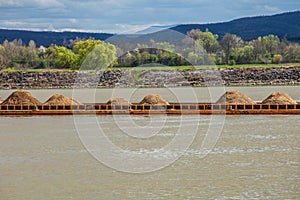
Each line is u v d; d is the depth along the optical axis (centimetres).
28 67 18838
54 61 18738
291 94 11631
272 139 5322
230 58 18100
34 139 5516
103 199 3412
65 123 6644
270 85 15900
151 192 3544
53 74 17338
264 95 11512
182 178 3869
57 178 3897
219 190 3556
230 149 4875
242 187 3612
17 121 6912
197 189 3591
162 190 3588
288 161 4328
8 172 4094
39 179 3881
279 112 7169
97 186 3697
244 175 3916
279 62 18050
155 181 3809
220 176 3906
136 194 3500
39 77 17375
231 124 6375
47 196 3481
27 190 3619
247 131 5838
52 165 4306
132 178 3881
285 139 5300
